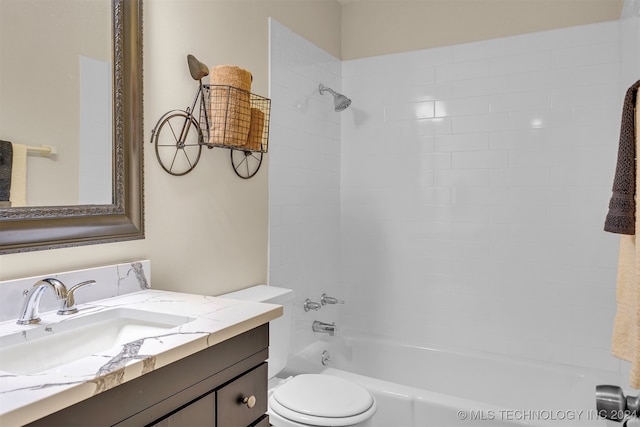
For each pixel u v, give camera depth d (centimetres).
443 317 266
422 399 192
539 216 242
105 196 135
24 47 115
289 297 196
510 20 248
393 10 279
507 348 250
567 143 235
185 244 168
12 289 110
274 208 224
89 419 77
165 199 159
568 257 236
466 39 259
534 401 231
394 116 279
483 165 255
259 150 178
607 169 227
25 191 115
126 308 124
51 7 121
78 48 128
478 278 257
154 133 153
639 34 180
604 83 227
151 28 152
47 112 120
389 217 281
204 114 171
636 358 113
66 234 123
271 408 166
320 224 268
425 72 270
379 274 284
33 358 102
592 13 230
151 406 89
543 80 240
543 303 242
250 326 113
